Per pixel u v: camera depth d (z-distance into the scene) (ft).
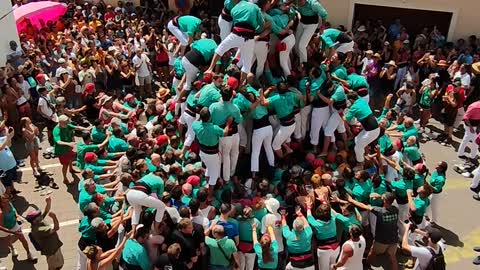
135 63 51.75
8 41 48.88
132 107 41.88
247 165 31.73
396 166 33.71
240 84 29.91
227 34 31.81
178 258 24.26
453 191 39.34
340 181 29.78
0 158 35.12
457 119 46.65
